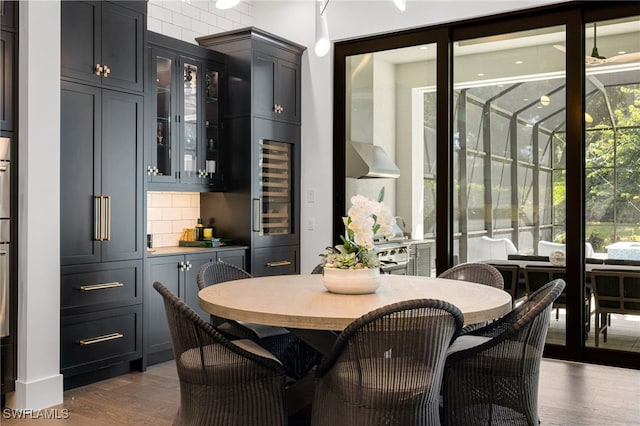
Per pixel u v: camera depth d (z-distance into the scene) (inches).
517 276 183.9
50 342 137.1
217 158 198.8
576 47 172.7
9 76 132.2
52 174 136.9
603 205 171.9
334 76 214.5
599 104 172.1
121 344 157.0
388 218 109.6
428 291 113.0
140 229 162.1
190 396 99.0
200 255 181.9
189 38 204.4
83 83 147.2
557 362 172.4
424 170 198.1
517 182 184.1
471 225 191.9
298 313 92.0
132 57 160.1
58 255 138.3
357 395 88.0
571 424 123.9
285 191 211.9
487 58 188.9
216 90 199.0
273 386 99.0
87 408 134.3
